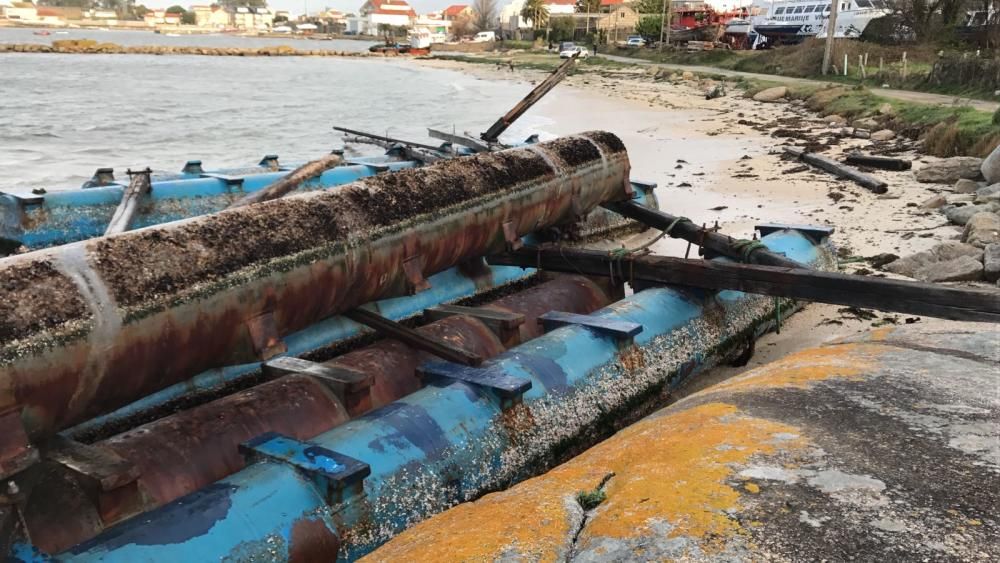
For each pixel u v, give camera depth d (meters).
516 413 4.32
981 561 2.09
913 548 2.15
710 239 6.55
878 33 40.88
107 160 19.38
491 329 5.41
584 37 92.06
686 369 5.58
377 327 4.96
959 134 15.56
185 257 3.66
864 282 5.12
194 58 79.44
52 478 3.21
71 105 32.12
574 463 3.20
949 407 3.14
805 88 30.14
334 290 4.35
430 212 4.97
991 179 12.07
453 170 5.39
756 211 11.78
